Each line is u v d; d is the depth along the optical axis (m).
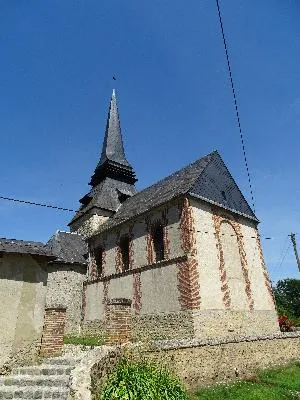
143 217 18.38
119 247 19.69
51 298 21.59
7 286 8.91
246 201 20.00
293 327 21.41
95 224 26.69
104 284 19.72
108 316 9.45
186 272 14.52
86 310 20.70
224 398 9.16
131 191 31.72
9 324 8.61
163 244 16.45
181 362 9.55
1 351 8.30
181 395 7.33
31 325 8.89
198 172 17.88
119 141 35.44
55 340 9.45
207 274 15.02
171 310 14.59
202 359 10.27
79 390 5.53
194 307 13.78
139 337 15.47
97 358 6.82
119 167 32.59
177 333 13.98
